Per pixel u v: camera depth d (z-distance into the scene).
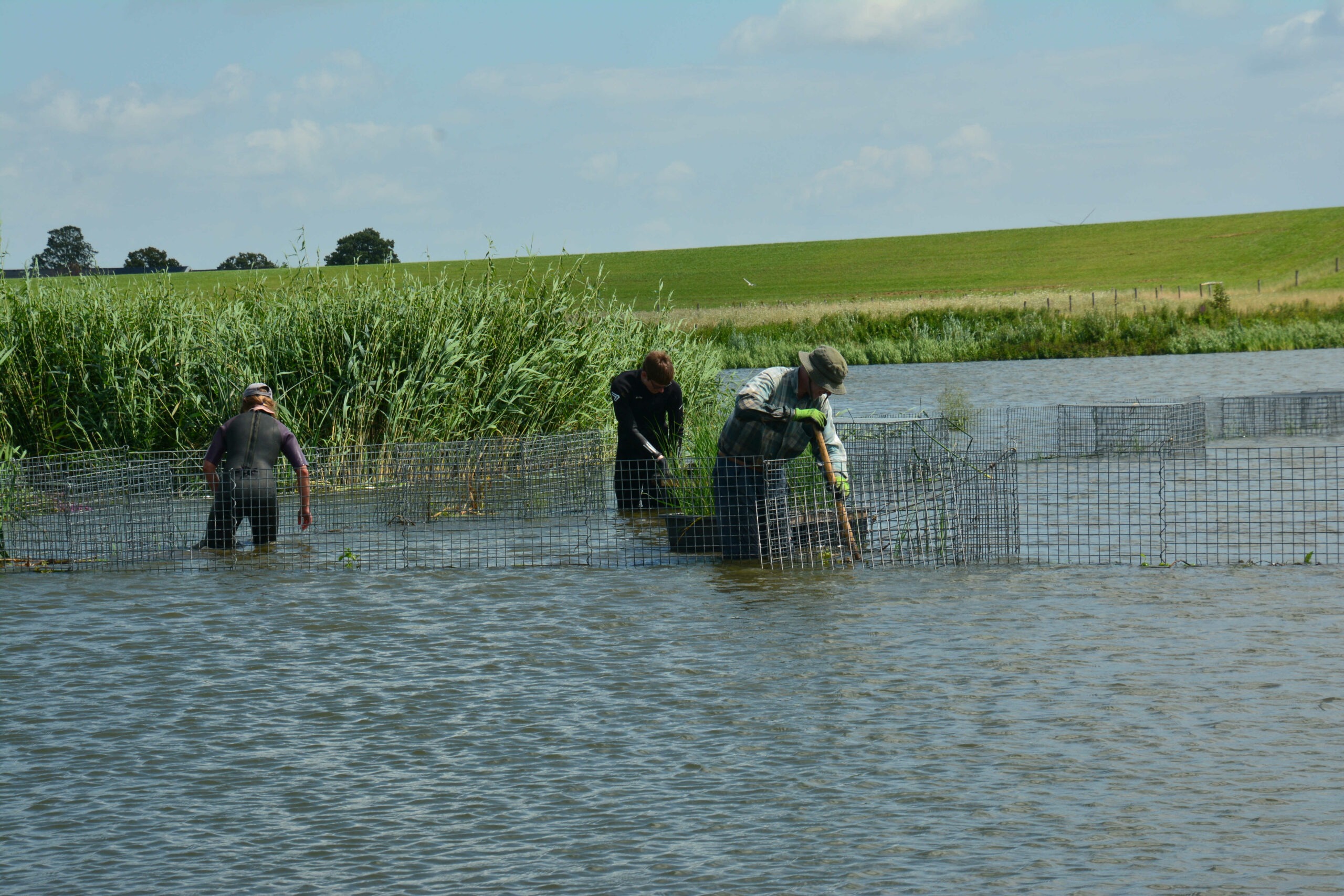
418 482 18.03
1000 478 14.66
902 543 14.19
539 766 7.52
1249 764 7.23
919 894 5.74
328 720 8.48
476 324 22.28
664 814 6.75
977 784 7.05
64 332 21.00
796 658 9.73
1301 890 5.68
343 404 20.92
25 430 20.48
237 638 10.79
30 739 8.19
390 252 29.58
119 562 14.64
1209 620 10.55
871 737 7.85
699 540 14.68
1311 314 66.62
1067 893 5.71
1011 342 63.22
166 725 8.42
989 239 155.50
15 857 6.38
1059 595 11.72
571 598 12.22
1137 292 100.25
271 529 15.62
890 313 77.56
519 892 5.87
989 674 9.15
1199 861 6.00
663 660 9.77
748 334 72.31
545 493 18.59
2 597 12.73
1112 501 17.50
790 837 6.41
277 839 6.55
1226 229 145.38
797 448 14.19
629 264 153.25
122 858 6.35
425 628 11.07
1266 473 19.58
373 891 5.92
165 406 21.00
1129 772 7.16
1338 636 9.92
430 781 7.33
